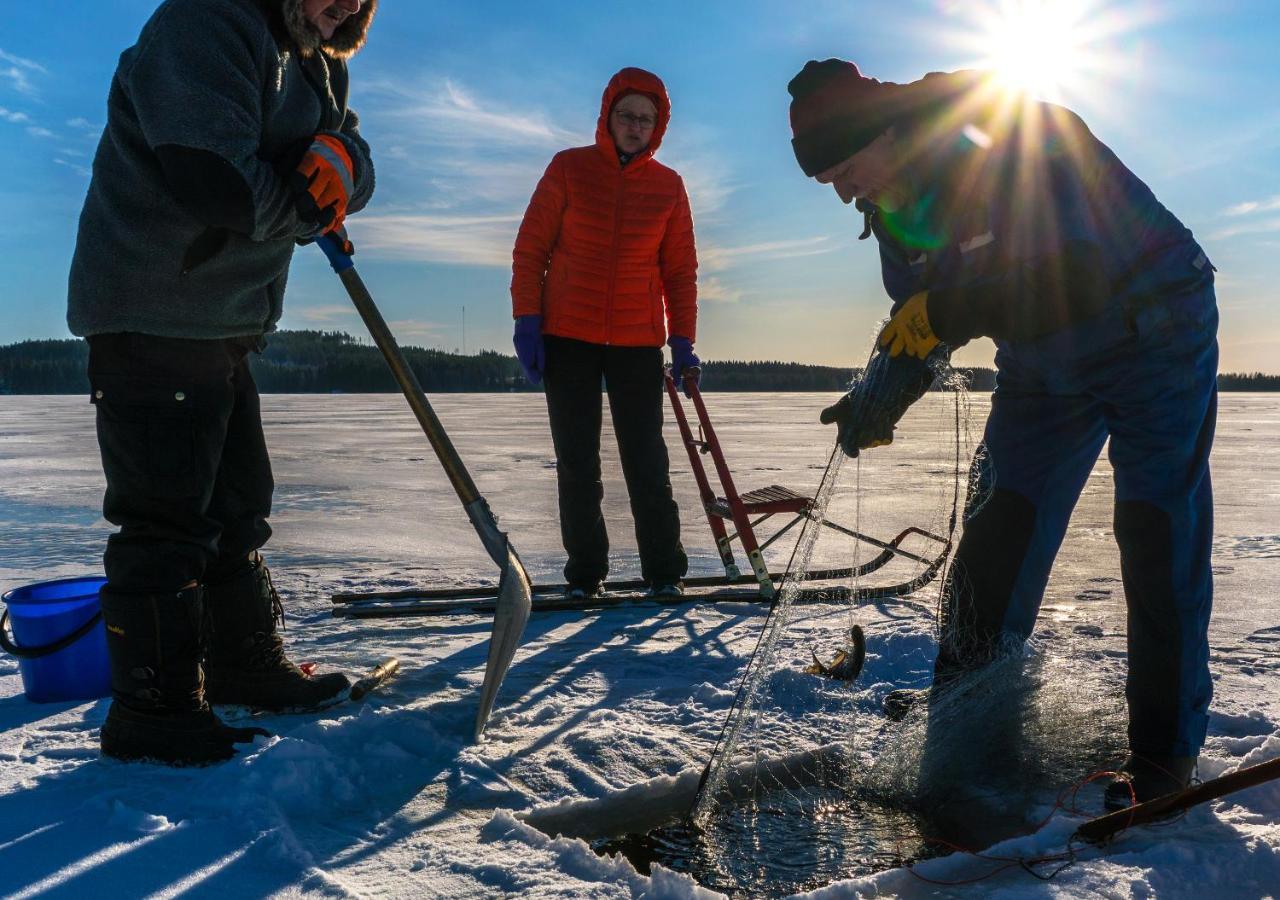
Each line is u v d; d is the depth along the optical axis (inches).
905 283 90.9
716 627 137.0
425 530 236.8
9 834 68.7
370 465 422.3
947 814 77.0
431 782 80.5
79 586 111.6
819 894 61.7
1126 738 87.0
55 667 101.0
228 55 75.5
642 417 158.1
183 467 82.3
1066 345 77.7
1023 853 67.9
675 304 163.5
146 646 81.5
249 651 96.7
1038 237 72.5
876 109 78.5
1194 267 75.6
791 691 103.7
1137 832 70.2
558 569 185.9
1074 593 155.8
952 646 92.0
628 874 63.2
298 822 72.7
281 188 78.0
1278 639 124.8
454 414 1061.8
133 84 74.4
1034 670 91.4
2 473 382.9
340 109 92.6
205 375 83.4
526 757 85.7
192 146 72.9
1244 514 256.4
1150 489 75.8
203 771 80.4
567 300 153.8
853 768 84.6
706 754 86.4
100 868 63.5
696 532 232.1
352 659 119.0
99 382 80.7
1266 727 90.4
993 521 91.0
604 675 112.0
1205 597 75.9
